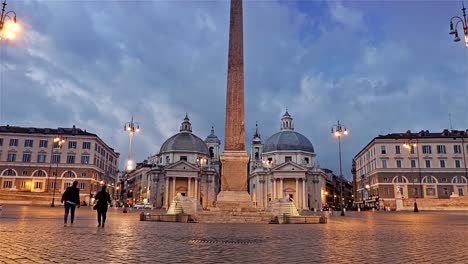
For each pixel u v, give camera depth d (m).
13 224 16.42
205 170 101.00
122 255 8.11
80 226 16.20
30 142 83.38
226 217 22.14
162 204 96.62
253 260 7.66
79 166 83.50
